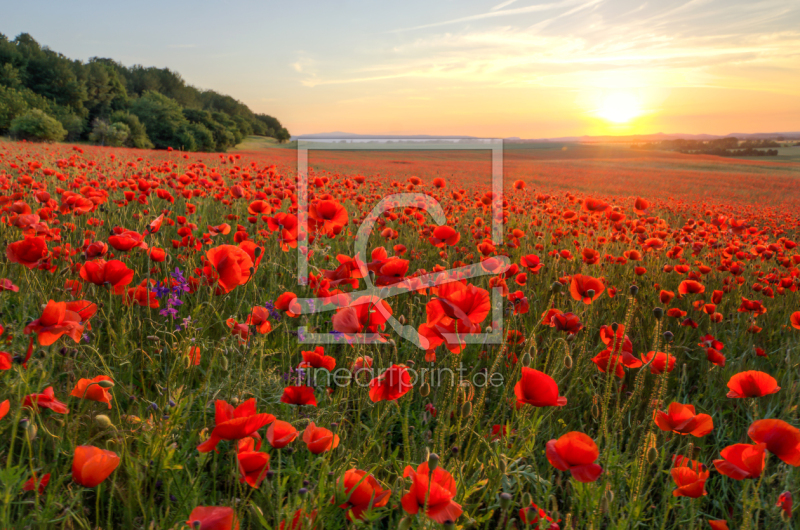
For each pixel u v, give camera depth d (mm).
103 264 2121
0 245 3225
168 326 2746
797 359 3273
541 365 2902
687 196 22719
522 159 42656
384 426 2158
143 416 1917
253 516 1572
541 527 1419
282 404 2164
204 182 6828
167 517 1446
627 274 5172
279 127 113000
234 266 1935
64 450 1730
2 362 1615
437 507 1191
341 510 1661
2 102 59531
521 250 5691
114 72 92812
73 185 5559
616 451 1870
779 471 2098
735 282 4910
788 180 31750
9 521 1279
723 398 2895
